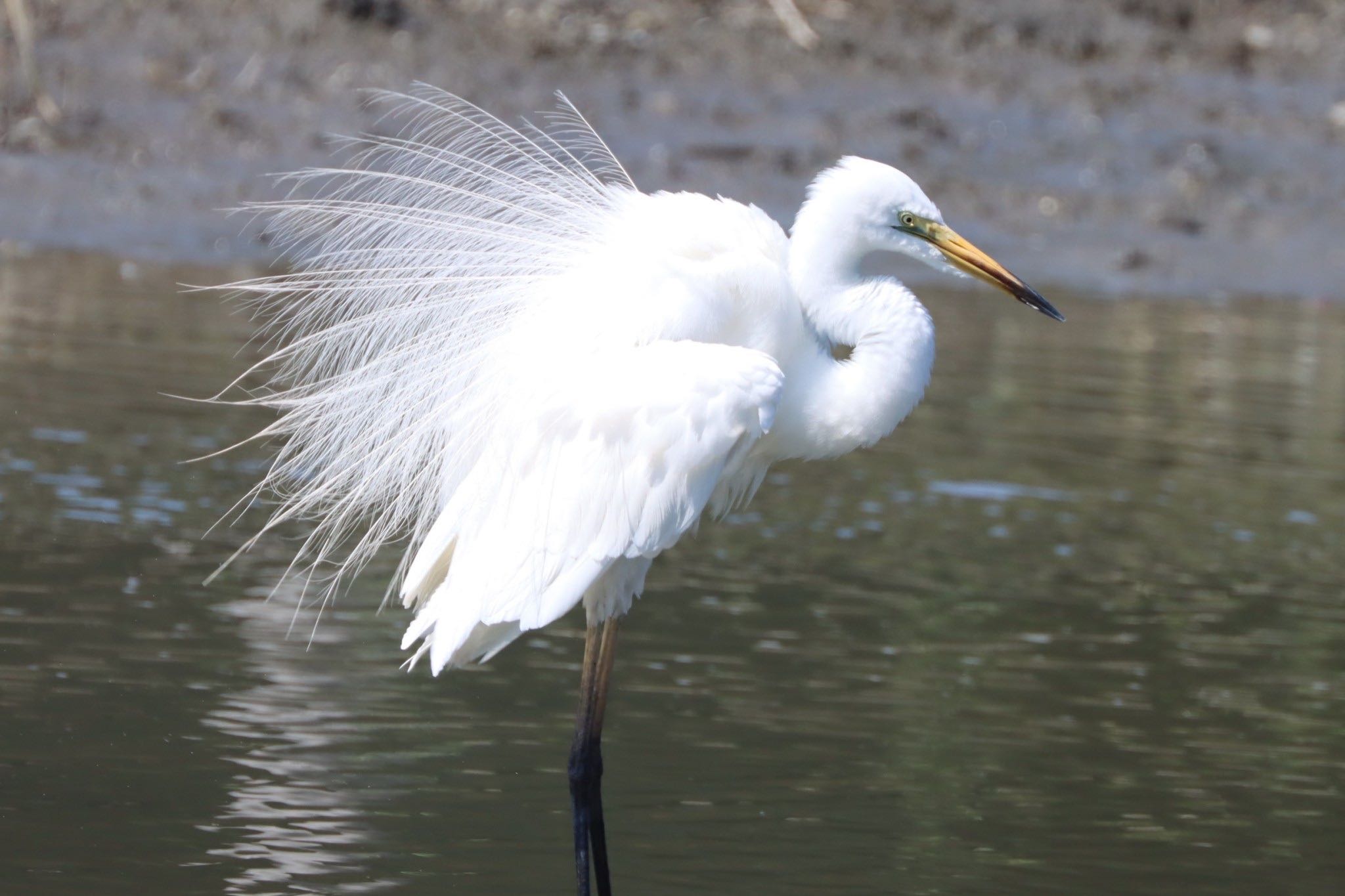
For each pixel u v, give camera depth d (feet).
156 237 70.54
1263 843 29.32
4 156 73.72
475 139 31.86
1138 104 89.97
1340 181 85.81
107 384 52.60
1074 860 28.35
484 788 29.89
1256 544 46.98
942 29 93.71
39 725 30.89
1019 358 66.03
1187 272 78.38
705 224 29.35
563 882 26.71
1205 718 34.83
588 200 30.40
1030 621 40.14
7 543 39.96
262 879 26.00
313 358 34.17
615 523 27.68
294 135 77.00
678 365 27.86
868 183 29.81
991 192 81.66
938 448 54.70
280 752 30.68
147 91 78.64
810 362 30.22
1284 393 63.36
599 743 28.66
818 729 33.30
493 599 27.04
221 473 46.32
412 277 29.94
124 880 25.67
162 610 36.99
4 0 81.56
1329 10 100.37
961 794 30.68
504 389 28.45
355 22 84.33
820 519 47.47
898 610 40.37
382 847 27.37
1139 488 51.62
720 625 38.75
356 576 35.91
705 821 29.25
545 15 88.12
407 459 29.19
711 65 86.94
